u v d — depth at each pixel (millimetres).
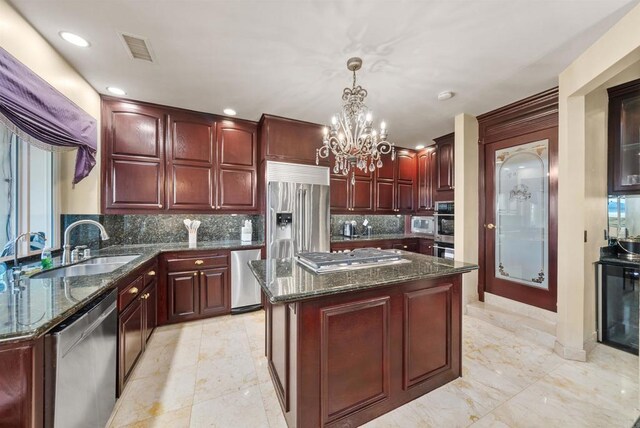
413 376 1693
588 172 2225
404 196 4691
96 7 1497
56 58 1897
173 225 3271
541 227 2668
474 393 1757
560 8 1489
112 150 2695
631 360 2137
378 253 2076
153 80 2346
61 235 2316
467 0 1438
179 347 2354
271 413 1600
